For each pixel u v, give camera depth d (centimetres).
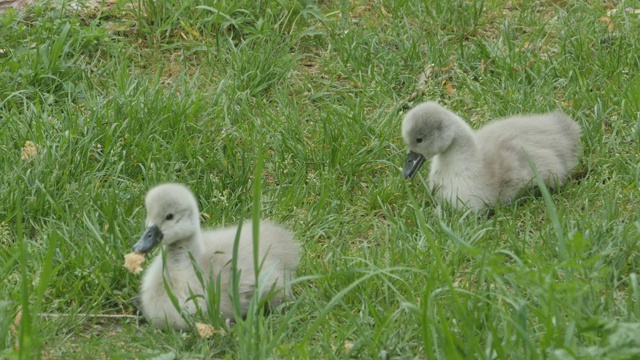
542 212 1038
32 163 1080
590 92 1234
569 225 976
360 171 1117
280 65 1305
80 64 1298
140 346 809
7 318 806
